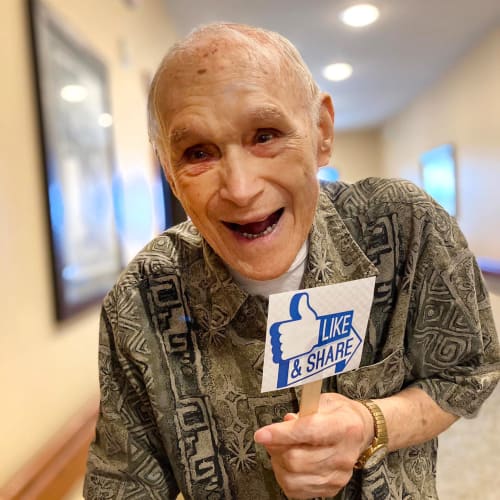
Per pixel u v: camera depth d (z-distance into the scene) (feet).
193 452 2.04
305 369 1.49
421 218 1.94
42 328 3.65
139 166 6.27
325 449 1.58
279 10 7.32
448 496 4.95
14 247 3.29
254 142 1.63
